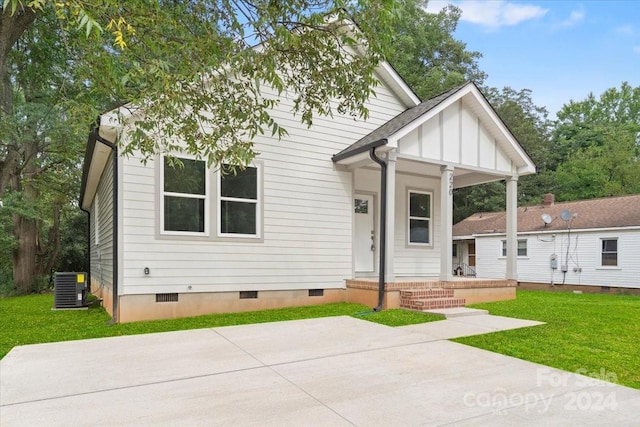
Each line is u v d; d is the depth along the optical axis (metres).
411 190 11.12
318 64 4.93
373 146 8.08
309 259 8.91
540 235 18.70
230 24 4.55
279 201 8.61
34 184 16.36
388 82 10.27
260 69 4.36
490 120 9.48
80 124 6.02
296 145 8.85
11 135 9.11
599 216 17.41
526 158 9.84
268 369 4.10
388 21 4.49
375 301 8.43
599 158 28.62
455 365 4.21
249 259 8.20
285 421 2.86
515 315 7.44
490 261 20.80
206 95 4.48
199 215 7.75
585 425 2.79
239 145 4.70
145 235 7.23
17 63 9.52
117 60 4.24
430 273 11.29
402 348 4.92
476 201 28.38
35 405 3.19
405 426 2.78
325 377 3.84
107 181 9.10
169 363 4.33
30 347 5.11
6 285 16.08
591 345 5.09
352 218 9.53
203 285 7.70
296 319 7.03
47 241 20.34
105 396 3.38
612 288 16.03
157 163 7.36
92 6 3.17
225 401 3.25
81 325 6.91
